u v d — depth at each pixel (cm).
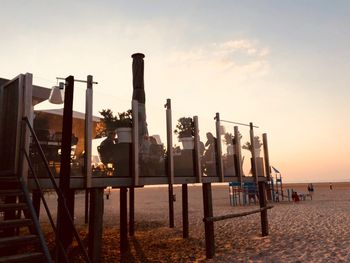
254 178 1053
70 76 527
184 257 866
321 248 898
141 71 955
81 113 588
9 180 493
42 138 553
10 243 424
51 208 2759
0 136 593
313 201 2766
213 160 908
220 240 1077
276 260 790
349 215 1623
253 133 1091
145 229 1384
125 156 654
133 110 678
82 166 573
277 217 1627
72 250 927
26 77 538
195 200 3684
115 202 3856
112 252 949
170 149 764
